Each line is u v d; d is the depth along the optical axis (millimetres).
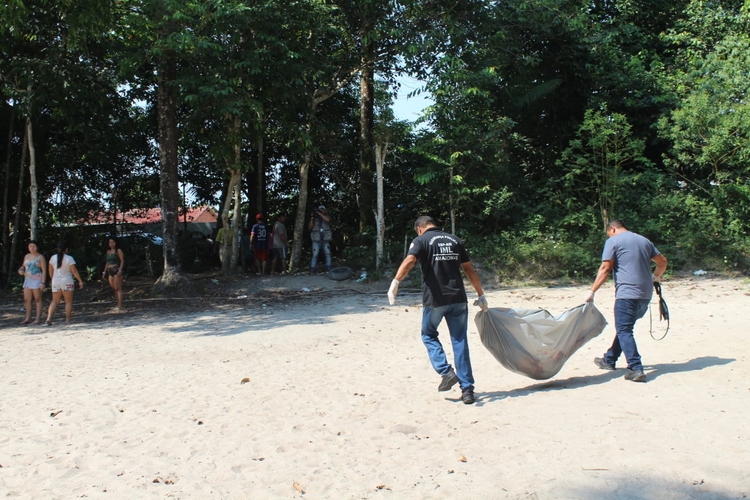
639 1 20234
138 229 20578
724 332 8242
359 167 20078
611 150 16859
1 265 17719
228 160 15953
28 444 4875
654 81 18156
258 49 13953
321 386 6434
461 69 15875
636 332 8633
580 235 16453
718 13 18500
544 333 6016
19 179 17625
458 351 5609
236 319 11695
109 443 4863
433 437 4688
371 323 10578
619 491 3580
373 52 16844
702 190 16922
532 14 16938
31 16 14102
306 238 21109
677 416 4738
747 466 3820
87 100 15719
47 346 9445
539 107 19859
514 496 3604
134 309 13305
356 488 3855
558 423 4730
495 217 17109
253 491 3883
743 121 15125
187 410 5695
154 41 14219
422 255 5637
